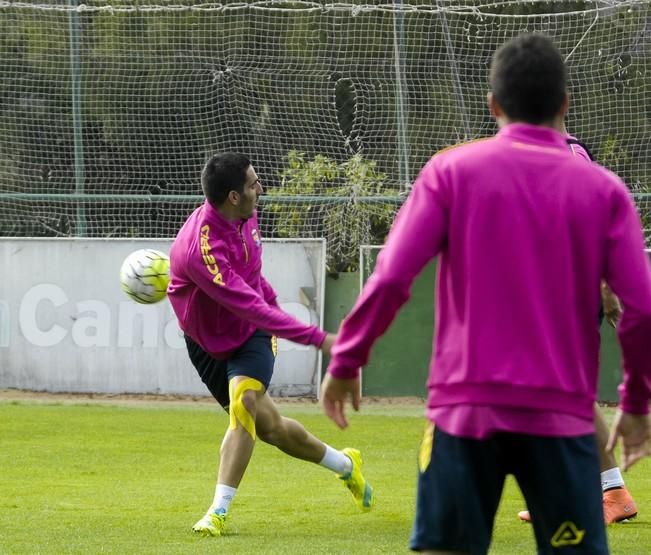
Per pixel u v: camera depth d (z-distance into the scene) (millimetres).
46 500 24562
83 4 53844
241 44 54406
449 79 52750
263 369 21172
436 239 10320
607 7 51531
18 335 52000
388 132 53094
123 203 53562
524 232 10297
